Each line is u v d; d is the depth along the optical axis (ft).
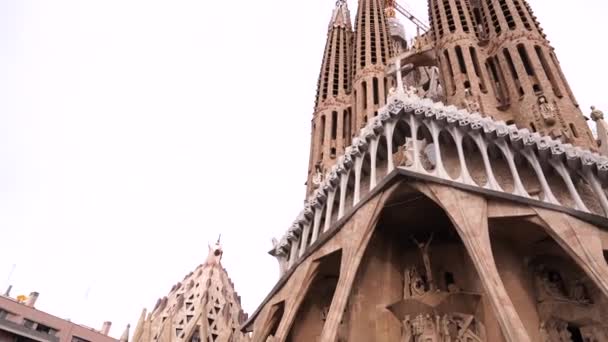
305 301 92.02
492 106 102.58
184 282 147.74
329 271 85.40
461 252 81.51
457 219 63.46
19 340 165.89
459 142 74.64
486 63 115.75
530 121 92.17
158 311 137.39
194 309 135.03
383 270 82.02
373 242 83.56
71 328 187.73
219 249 161.07
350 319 75.97
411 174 69.92
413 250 85.25
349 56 166.20
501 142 73.36
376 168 86.99
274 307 84.23
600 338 61.26
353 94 143.13
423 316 71.51
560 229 59.67
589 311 63.62
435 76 145.28
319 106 149.59
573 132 86.43
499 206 64.95
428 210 79.71
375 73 141.69
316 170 127.65
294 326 90.63
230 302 145.89
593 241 57.11
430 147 80.12
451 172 75.97
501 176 74.18
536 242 70.64
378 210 72.59
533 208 62.95
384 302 77.82
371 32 159.53
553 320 65.31
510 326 50.90
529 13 119.65
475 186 65.51
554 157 69.97
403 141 84.69
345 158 86.69
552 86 98.73
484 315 69.15
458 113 75.92
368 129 84.64
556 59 106.93
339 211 82.12
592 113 94.99
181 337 125.18
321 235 80.02
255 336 82.02
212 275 149.38
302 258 82.64
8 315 171.12
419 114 78.07
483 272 56.80
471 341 67.56
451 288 75.66
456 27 124.67
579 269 68.23
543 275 71.10
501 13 118.73
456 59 116.57
